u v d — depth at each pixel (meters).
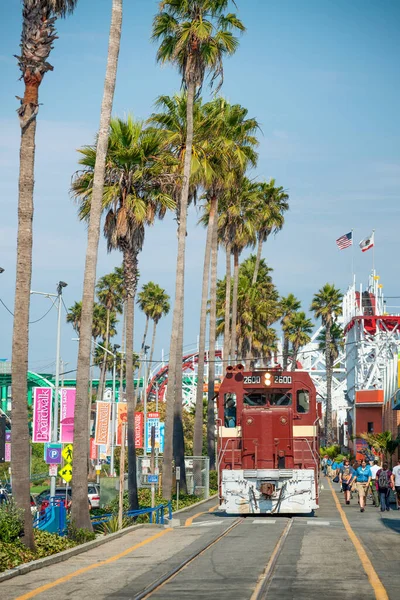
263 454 60.56
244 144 110.75
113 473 116.56
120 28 55.41
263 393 62.34
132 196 70.62
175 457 98.06
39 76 43.28
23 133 42.97
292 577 30.33
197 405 111.88
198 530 51.59
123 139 70.31
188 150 88.81
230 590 27.77
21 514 39.16
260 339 181.38
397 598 25.58
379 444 128.88
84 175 69.31
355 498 90.12
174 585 29.39
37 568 35.34
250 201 137.00
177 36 87.56
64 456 67.00
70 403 87.00
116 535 48.84
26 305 42.03
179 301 86.81
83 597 27.30
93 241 53.91
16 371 41.38
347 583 28.66
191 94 88.94
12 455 40.47
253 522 56.22
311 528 50.22
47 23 43.44
